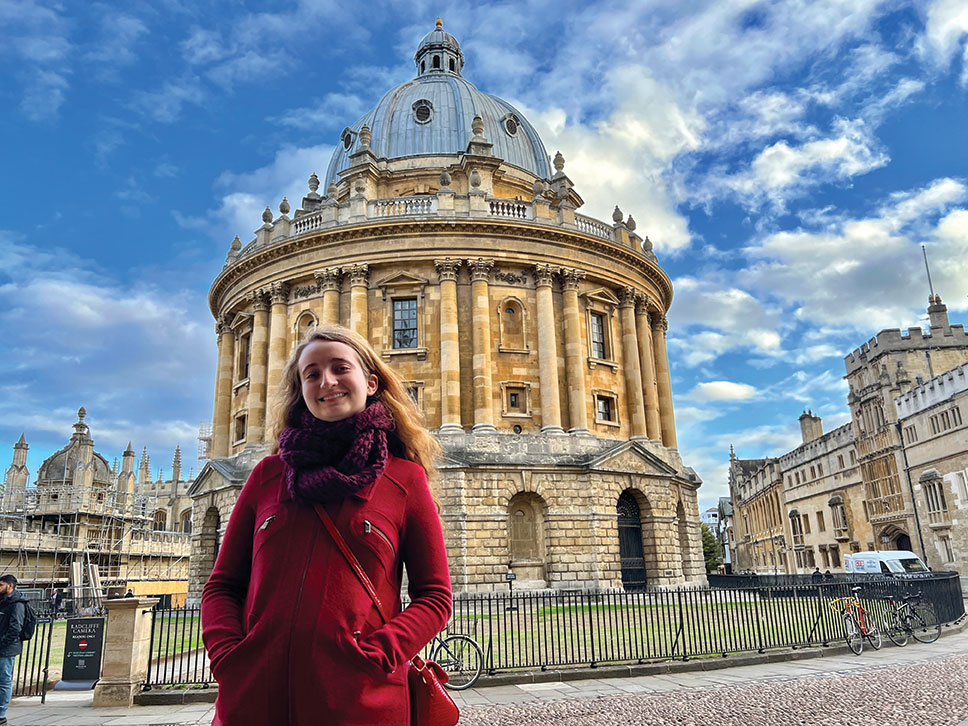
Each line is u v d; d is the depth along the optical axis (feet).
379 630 11.27
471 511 119.03
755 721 37.40
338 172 174.91
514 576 118.01
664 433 158.81
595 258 145.69
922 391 184.85
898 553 143.13
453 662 53.42
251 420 139.44
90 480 210.59
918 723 36.22
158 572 239.50
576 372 135.95
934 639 73.46
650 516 134.82
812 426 286.25
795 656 61.52
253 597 11.66
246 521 13.00
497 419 131.23
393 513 12.48
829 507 244.42
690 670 56.80
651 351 157.17
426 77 195.42
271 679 10.68
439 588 12.46
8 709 48.70
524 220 137.90
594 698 46.01
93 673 53.67
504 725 38.29
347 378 12.89
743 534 376.07
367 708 10.61
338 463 12.30
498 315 136.15
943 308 210.59
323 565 11.43
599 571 122.21
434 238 135.54
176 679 57.67
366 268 135.44
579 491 126.11
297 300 140.97
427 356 132.05
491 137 175.32
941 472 176.55
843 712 39.04
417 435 14.79
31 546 179.01
